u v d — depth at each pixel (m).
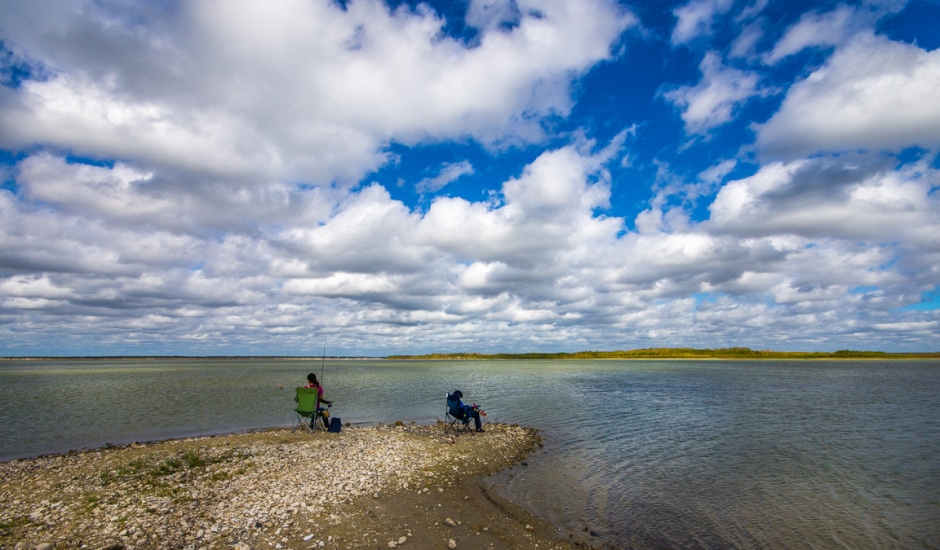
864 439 22.50
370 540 9.51
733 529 11.17
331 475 14.01
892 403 38.00
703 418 29.41
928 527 11.38
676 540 10.49
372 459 16.09
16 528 9.71
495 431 23.94
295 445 18.72
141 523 9.98
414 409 34.38
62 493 12.24
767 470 16.61
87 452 19.03
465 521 10.98
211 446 18.91
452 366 148.25
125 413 31.55
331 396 43.91
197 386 55.94
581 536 10.57
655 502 13.03
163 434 23.81
